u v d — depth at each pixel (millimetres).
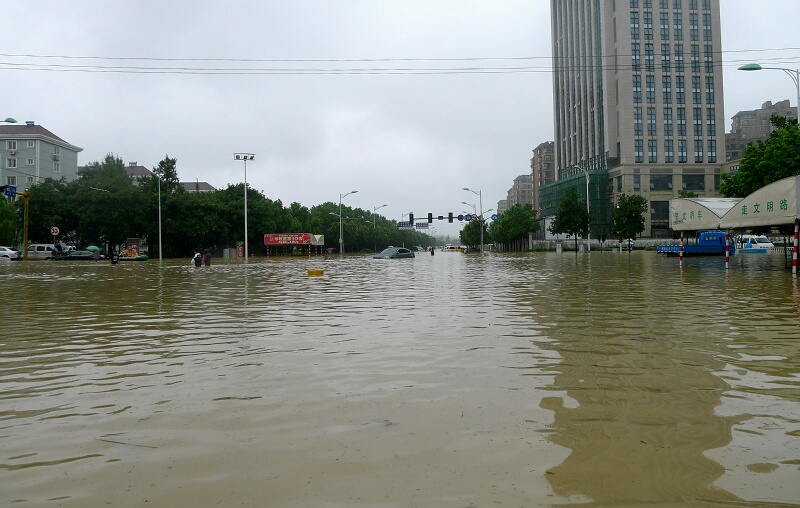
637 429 4145
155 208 67625
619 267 30172
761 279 19250
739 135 185875
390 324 9695
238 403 4953
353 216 132375
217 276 26609
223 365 6547
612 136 104000
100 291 17828
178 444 3957
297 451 3781
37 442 4031
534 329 8891
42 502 3084
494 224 112875
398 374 5961
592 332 8539
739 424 4230
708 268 27172
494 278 22422
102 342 8234
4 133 85875
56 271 33000
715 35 101375
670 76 100375
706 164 99812
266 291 17328
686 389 5230
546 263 37938
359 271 30688
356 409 4715
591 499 3049
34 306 13367
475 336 8297
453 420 4395
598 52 109250
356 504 3012
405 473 3398
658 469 3432
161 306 13164
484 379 5695
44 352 7500
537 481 3273
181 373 6172
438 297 14625
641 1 99875
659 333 8367
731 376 5711
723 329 8680
